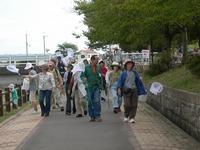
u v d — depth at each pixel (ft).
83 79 44.83
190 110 35.81
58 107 62.28
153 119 47.01
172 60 81.66
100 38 101.45
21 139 35.99
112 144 31.71
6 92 59.47
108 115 50.88
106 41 93.45
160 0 45.39
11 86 65.41
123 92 43.57
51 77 51.72
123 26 66.39
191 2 41.88
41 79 51.60
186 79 47.16
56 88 58.03
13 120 51.26
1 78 110.52
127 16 61.57
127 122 43.91
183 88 43.86
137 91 43.60
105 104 66.39
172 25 78.64
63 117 50.03
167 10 46.52
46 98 51.60
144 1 49.47
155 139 34.22
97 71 44.68
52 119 48.44
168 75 64.54
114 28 72.28
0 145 34.01
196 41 124.47
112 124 42.50
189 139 34.42
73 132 37.70
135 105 43.45
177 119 41.70
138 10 52.44
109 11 66.95
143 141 33.19
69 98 52.39
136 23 61.82
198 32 94.27
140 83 43.73
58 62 77.05
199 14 47.29
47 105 51.80
